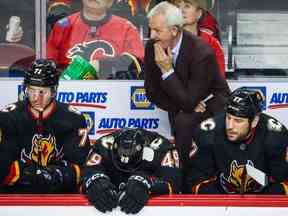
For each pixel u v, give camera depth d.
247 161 14.52
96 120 18.98
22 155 15.24
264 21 18.88
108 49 19.27
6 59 19.06
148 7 19.05
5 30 18.98
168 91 17.19
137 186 12.88
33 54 19.08
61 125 15.19
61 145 15.33
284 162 14.59
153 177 13.86
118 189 13.77
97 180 13.03
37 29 18.98
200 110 17.42
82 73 18.91
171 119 17.98
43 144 15.20
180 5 18.75
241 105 13.89
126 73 19.16
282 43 18.89
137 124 18.98
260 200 12.78
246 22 18.91
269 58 18.95
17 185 14.74
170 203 12.88
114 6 19.09
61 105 15.38
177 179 14.27
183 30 17.39
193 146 14.76
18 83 18.94
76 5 19.03
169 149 14.52
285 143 14.58
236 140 14.29
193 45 17.20
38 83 14.59
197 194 14.10
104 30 19.16
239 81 18.92
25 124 15.05
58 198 12.85
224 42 18.95
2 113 15.00
